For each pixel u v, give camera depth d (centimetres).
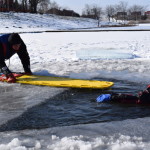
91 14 9294
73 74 630
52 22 5419
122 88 500
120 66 721
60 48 1218
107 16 9600
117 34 2245
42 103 420
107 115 362
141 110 381
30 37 1948
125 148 261
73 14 8875
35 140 287
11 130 317
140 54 966
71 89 497
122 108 389
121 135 291
